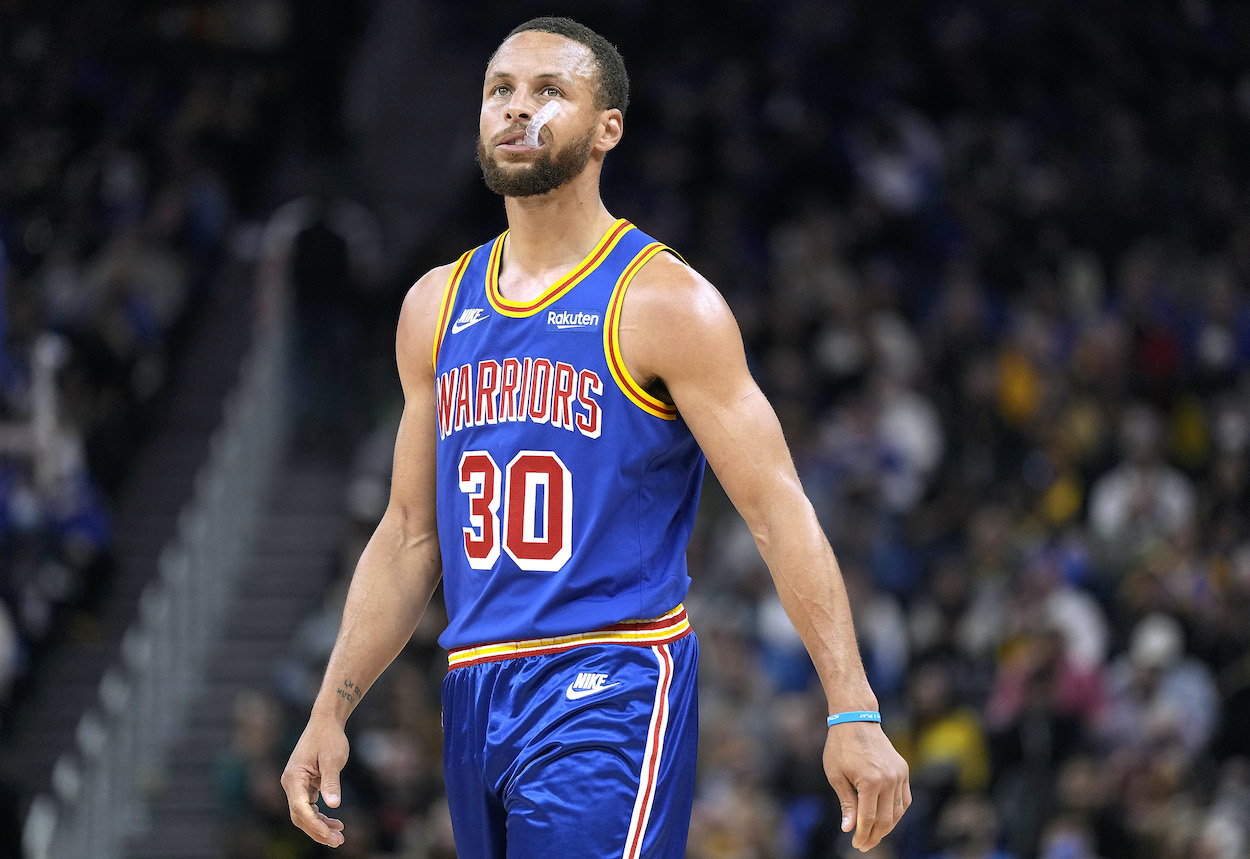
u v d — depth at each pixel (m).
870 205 42.75
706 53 49.88
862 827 7.70
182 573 31.34
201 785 30.16
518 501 8.23
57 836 25.89
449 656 8.49
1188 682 29.41
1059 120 49.28
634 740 7.99
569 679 8.07
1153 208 46.66
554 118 8.25
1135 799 26.30
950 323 38.97
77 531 30.20
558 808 7.84
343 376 35.91
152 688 30.14
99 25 45.00
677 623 8.41
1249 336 41.47
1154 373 40.03
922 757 27.30
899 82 48.31
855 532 32.19
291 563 34.25
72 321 34.66
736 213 42.84
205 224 40.12
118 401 34.16
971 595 30.66
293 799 8.50
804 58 48.22
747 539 32.00
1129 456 35.97
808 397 36.53
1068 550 32.28
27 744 28.41
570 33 8.51
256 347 36.81
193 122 41.69
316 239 35.66
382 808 25.69
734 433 8.12
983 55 49.97
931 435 35.91
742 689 28.25
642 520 8.27
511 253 8.65
